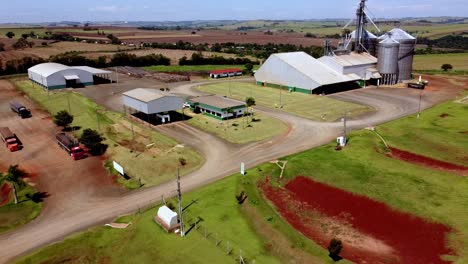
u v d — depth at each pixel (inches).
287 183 1750.7
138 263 1200.8
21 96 3757.4
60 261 1224.2
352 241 1300.4
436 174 1766.7
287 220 1440.7
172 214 1349.7
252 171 1844.2
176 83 4488.2
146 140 2357.3
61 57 5521.7
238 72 5152.6
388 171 1812.3
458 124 2583.7
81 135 2399.1
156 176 1846.7
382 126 2568.9
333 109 3073.3
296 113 2965.1
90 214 1513.3
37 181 1822.1
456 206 1480.1
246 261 1176.8
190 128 2591.0
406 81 4232.3
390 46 3951.8
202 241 1285.7
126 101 2864.2
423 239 1298.0
